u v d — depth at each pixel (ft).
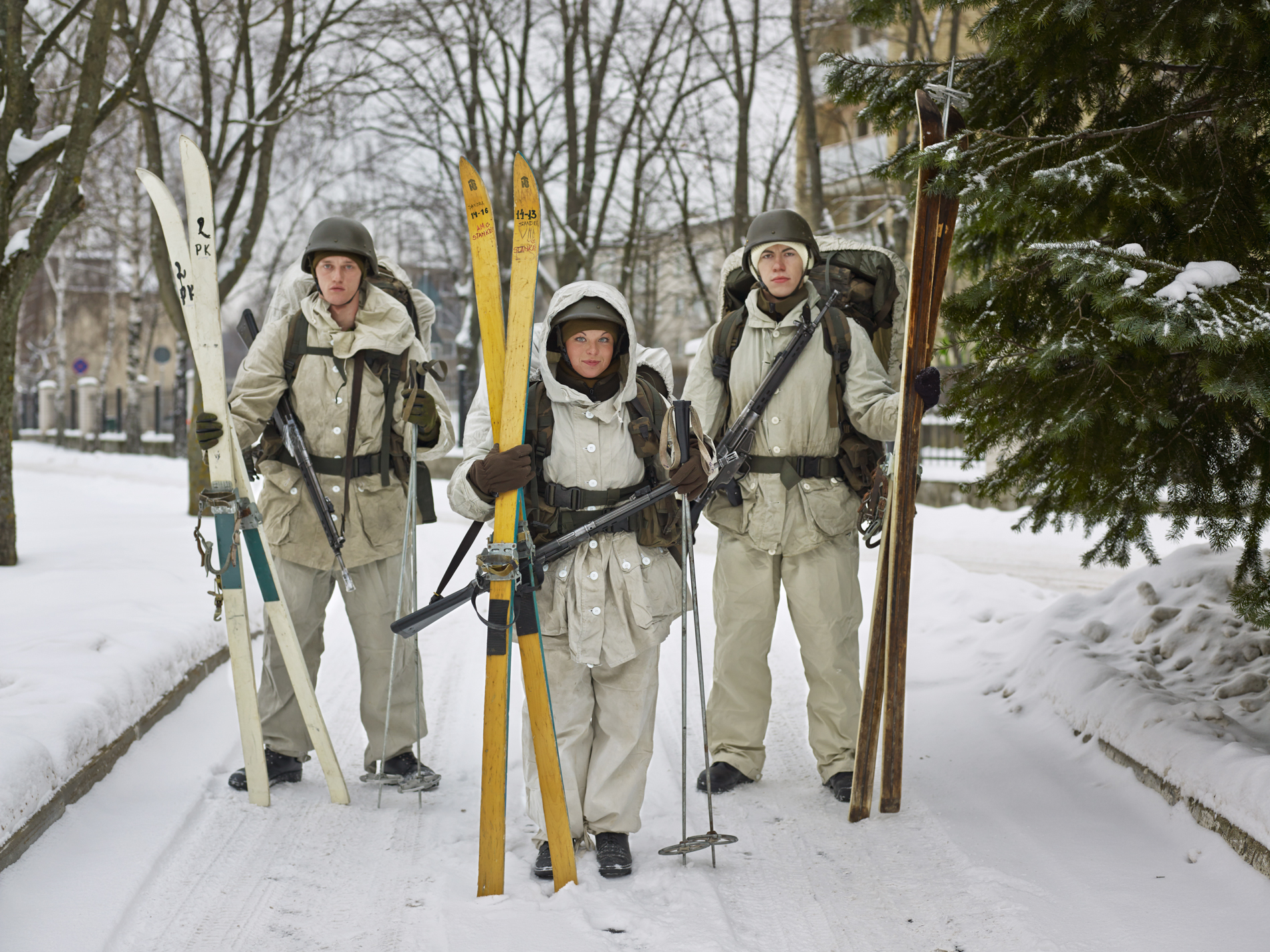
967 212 10.59
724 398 12.03
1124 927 7.99
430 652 17.95
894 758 10.60
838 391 11.32
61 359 98.63
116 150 68.90
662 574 9.62
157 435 84.84
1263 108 10.04
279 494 11.29
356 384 11.12
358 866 9.39
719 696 11.89
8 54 22.48
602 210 56.29
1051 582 26.16
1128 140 10.81
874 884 9.09
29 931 7.73
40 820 9.32
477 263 9.27
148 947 7.77
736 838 9.27
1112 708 11.63
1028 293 11.31
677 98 54.49
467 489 9.23
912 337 10.05
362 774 11.53
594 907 8.48
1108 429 10.34
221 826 10.19
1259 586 10.46
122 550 25.17
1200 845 9.14
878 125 13.19
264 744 11.62
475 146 59.47
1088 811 10.41
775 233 11.24
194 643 15.53
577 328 9.30
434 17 47.06
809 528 11.29
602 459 9.42
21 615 16.06
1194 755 9.83
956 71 12.14
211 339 10.52
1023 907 8.38
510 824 10.54
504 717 8.76
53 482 59.77
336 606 21.47
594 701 9.84
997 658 15.89
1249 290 9.44
